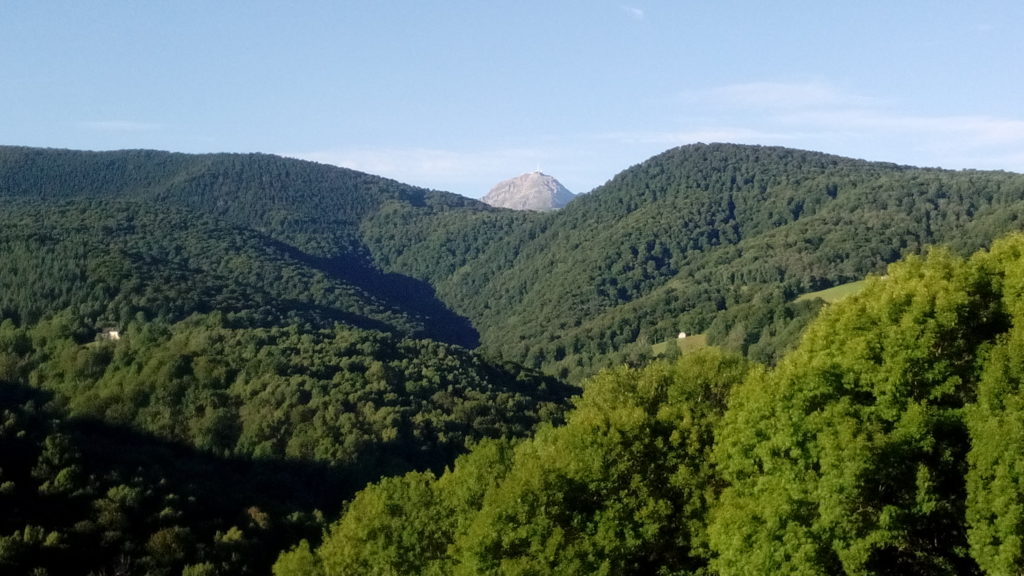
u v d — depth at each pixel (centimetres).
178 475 6019
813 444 1922
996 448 1631
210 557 4756
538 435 3175
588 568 2189
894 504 1833
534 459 2555
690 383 2650
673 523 2289
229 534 5044
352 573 3191
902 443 1795
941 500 1798
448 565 2820
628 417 2438
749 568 1891
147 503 5178
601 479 2341
